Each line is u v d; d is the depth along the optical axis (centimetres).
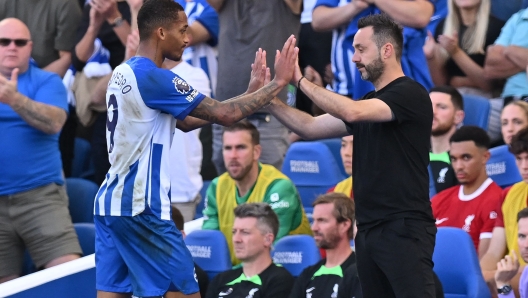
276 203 2409
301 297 2133
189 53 2947
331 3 2850
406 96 1652
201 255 2370
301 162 2755
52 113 2444
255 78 1789
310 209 2689
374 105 1627
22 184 2433
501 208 2269
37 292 2170
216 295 2222
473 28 2786
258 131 2514
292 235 2347
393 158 1667
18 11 3112
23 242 2480
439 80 2828
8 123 2428
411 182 1673
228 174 2553
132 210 1670
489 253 2242
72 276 2252
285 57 1702
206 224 2534
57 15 3123
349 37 2814
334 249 2127
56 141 2508
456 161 2341
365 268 1723
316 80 2906
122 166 1677
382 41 1689
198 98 1672
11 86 2352
